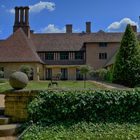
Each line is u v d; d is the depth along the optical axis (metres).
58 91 12.13
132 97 12.13
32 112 11.84
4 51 50.06
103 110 12.05
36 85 32.09
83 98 11.95
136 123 11.84
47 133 10.43
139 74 27.27
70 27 61.88
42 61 55.19
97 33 58.94
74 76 57.00
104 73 46.53
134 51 27.59
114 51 56.81
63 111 11.86
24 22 58.25
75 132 10.65
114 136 9.98
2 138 10.46
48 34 61.03
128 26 28.50
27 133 10.32
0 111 12.91
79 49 58.09
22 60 48.75
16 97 12.37
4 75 48.50
